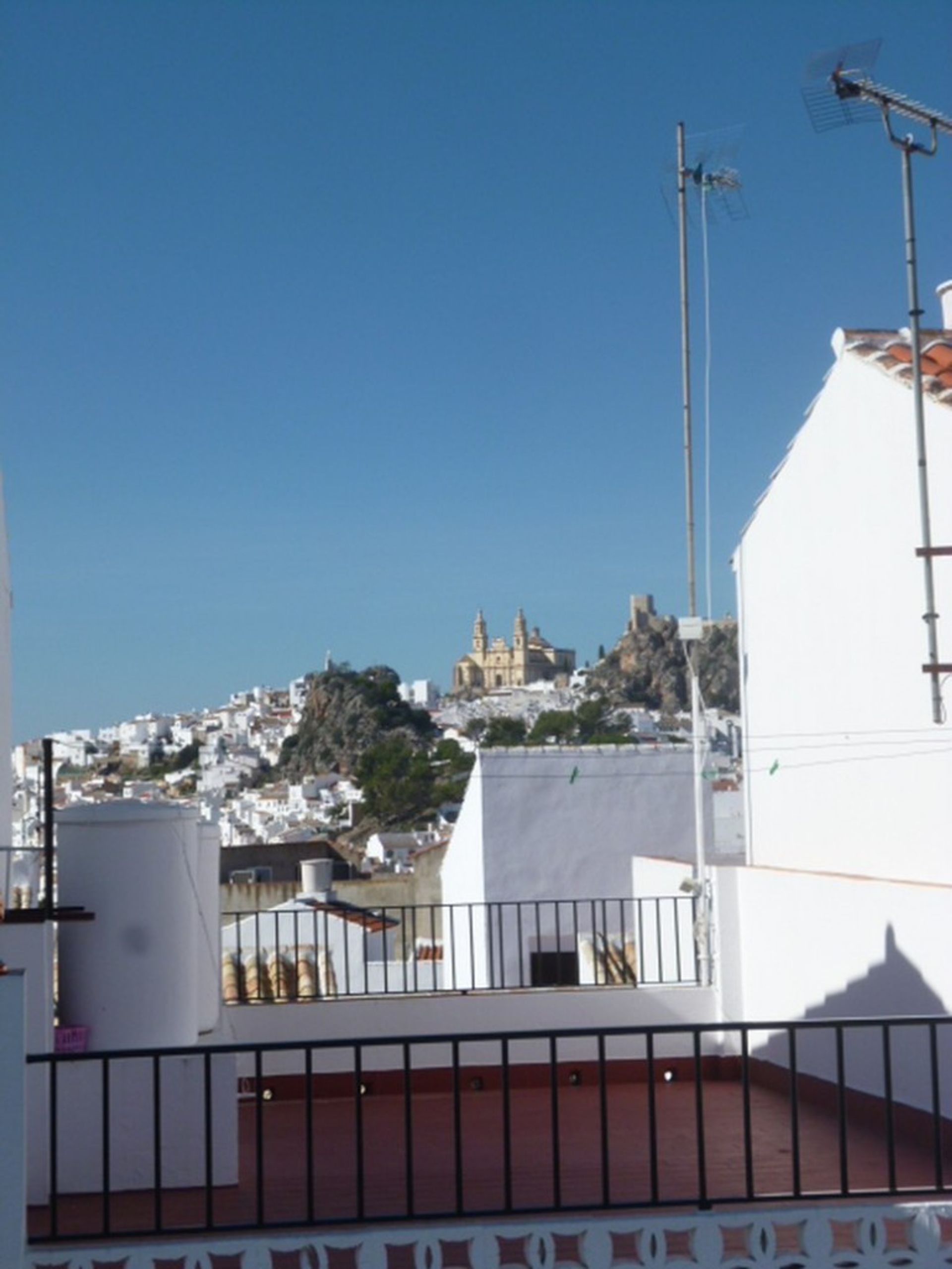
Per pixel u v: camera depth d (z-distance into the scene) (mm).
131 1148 8359
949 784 11023
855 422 12344
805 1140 9633
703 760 14406
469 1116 10836
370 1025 12164
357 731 166750
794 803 13609
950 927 9164
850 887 10539
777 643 13961
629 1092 11836
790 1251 6430
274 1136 10148
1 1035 5949
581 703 178125
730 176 14078
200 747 199750
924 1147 9344
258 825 130125
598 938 17844
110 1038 8422
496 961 19891
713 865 14117
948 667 10602
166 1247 6074
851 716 12500
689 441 13953
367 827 116438
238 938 15555
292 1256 6906
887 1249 6332
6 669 12320
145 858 8531
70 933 8562
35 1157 8117
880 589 11953
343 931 20047
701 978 12805
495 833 20078
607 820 20219
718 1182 8328
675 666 187625
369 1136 10078
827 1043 10844
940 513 11102
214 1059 8430
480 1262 6172
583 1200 7863
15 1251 5848
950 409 10953
